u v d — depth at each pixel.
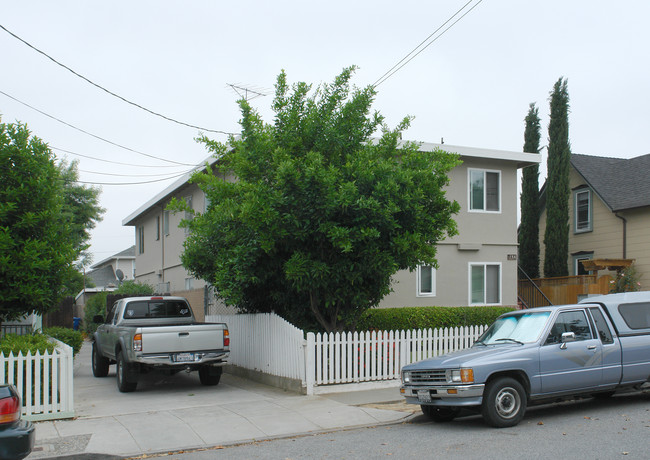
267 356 13.52
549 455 7.23
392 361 12.72
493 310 18.45
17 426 6.00
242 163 12.43
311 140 12.95
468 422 9.47
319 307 13.32
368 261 11.97
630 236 22.77
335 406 10.63
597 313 10.02
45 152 11.96
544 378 9.22
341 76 13.21
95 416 10.17
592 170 25.33
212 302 19.50
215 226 14.39
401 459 7.34
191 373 16.22
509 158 20.17
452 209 12.91
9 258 10.84
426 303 19.27
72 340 17.72
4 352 10.12
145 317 14.46
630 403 10.63
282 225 11.62
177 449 8.28
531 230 25.41
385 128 13.36
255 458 7.69
